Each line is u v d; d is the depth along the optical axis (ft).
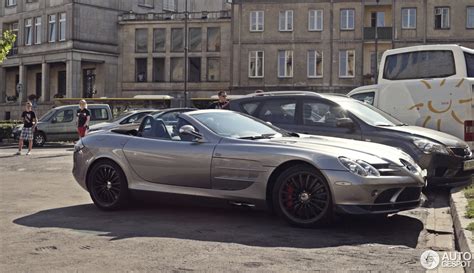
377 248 20.38
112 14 181.68
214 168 25.05
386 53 44.98
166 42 177.47
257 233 22.85
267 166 23.88
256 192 24.18
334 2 153.48
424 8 150.00
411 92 38.14
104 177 28.55
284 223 24.77
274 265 18.12
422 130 33.12
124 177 27.84
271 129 27.86
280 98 34.12
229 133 26.30
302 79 155.53
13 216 27.32
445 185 32.58
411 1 150.61
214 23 173.06
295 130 32.76
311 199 23.26
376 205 22.41
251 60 158.61
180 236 22.44
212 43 173.88
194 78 176.55
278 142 24.59
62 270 17.87
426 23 150.10
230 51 166.61
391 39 151.53
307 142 24.62
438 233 23.30
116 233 23.16
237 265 18.15
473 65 42.73
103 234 23.00
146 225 24.77
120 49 182.19
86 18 175.83
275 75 156.87
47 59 180.96
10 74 201.98
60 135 93.04
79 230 23.85
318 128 32.48
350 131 31.86
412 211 27.78
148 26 179.01
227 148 24.93
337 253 19.63
